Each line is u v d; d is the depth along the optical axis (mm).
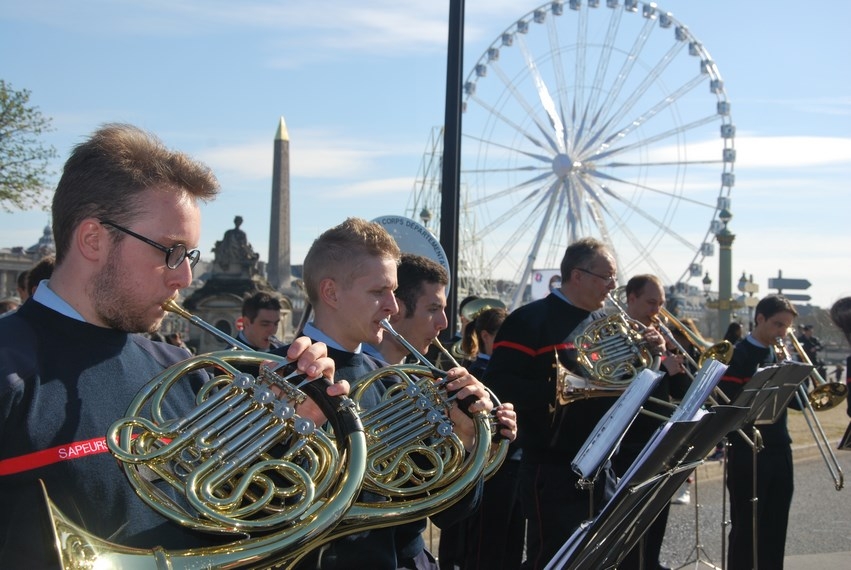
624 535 3117
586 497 4770
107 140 2281
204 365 2242
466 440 2971
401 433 2811
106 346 2271
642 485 2828
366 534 2865
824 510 9250
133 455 2039
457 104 6578
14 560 2018
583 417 4852
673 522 8523
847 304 6168
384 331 3934
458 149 6590
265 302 6680
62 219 2256
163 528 2301
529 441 4891
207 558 1927
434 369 2998
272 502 2451
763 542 6102
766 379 5145
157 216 2242
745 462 6074
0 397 2025
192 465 2131
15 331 2164
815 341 18047
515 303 28109
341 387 2305
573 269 5133
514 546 5621
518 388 4828
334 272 3096
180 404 2406
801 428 15211
